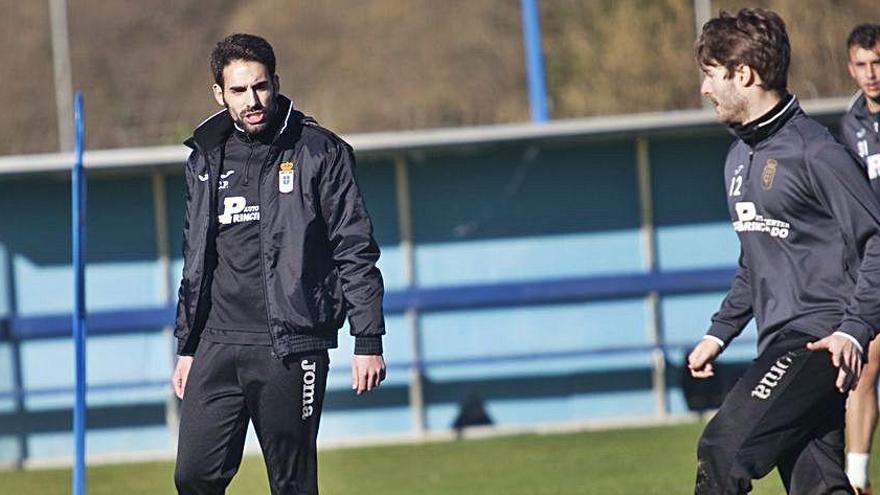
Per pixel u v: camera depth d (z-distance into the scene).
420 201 47.09
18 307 46.41
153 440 46.47
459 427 46.75
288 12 91.00
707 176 47.38
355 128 84.38
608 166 47.34
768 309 17.27
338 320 19.16
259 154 19.08
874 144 26.42
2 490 38.97
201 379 19.31
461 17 89.19
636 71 76.06
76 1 82.25
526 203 47.25
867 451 24.44
